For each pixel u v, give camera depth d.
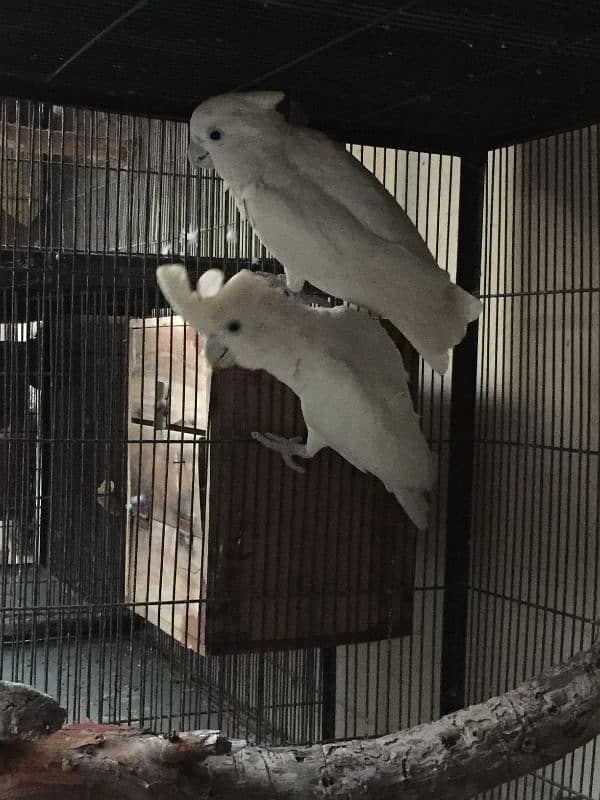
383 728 2.43
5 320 2.78
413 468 1.66
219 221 2.53
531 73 1.38
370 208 1.36
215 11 1.14
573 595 1.85
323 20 1.17
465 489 2.00
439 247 2.22
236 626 1.72
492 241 2.12
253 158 1.34
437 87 1.47
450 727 1.21
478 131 1.76
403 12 1.13
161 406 1.89
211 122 1.33
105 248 2.01
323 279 1.41
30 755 0.98
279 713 2.68
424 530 1.99
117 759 0.99
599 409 1.79
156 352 1.89
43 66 1.40
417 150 1.84
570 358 1.87
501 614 2.05
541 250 1.96
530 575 1.98
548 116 1.65
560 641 1.87
